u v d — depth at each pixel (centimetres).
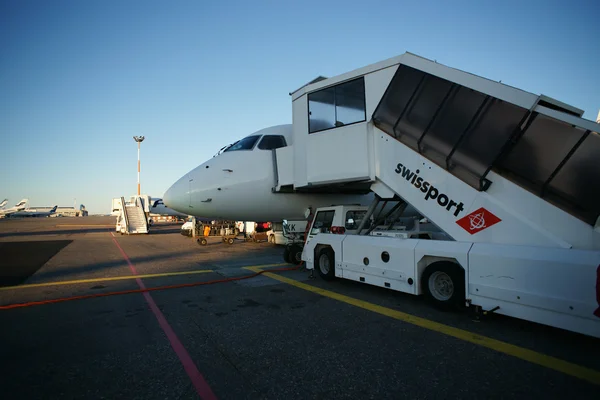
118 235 2933
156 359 413
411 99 689
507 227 541
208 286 831
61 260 1320
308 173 877
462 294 549
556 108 557
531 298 457
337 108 824
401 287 638
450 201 614
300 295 729
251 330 513
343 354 423
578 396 322
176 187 1183
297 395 329
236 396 329
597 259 409
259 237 2075
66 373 378
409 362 399
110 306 659
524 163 532
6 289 814
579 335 482
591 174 471
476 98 593
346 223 889
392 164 716
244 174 1110
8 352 437
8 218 9950
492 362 397
